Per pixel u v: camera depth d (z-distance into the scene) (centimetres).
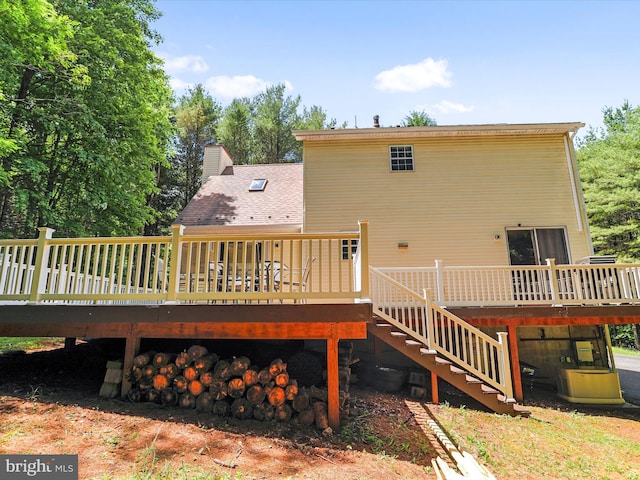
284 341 623
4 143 773
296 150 2473
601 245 1859
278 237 478
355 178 1040
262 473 315
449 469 359
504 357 609
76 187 1131
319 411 436
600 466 438
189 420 408
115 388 462
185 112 2341
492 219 1000
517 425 544
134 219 1280
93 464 297
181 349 599
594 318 727
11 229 1143
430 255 981
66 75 959
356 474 336
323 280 964
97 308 488
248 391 441
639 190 1717
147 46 1323
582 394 717
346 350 591
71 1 1066
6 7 773
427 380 719
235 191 1266
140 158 1241
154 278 486
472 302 744
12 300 503
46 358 628
